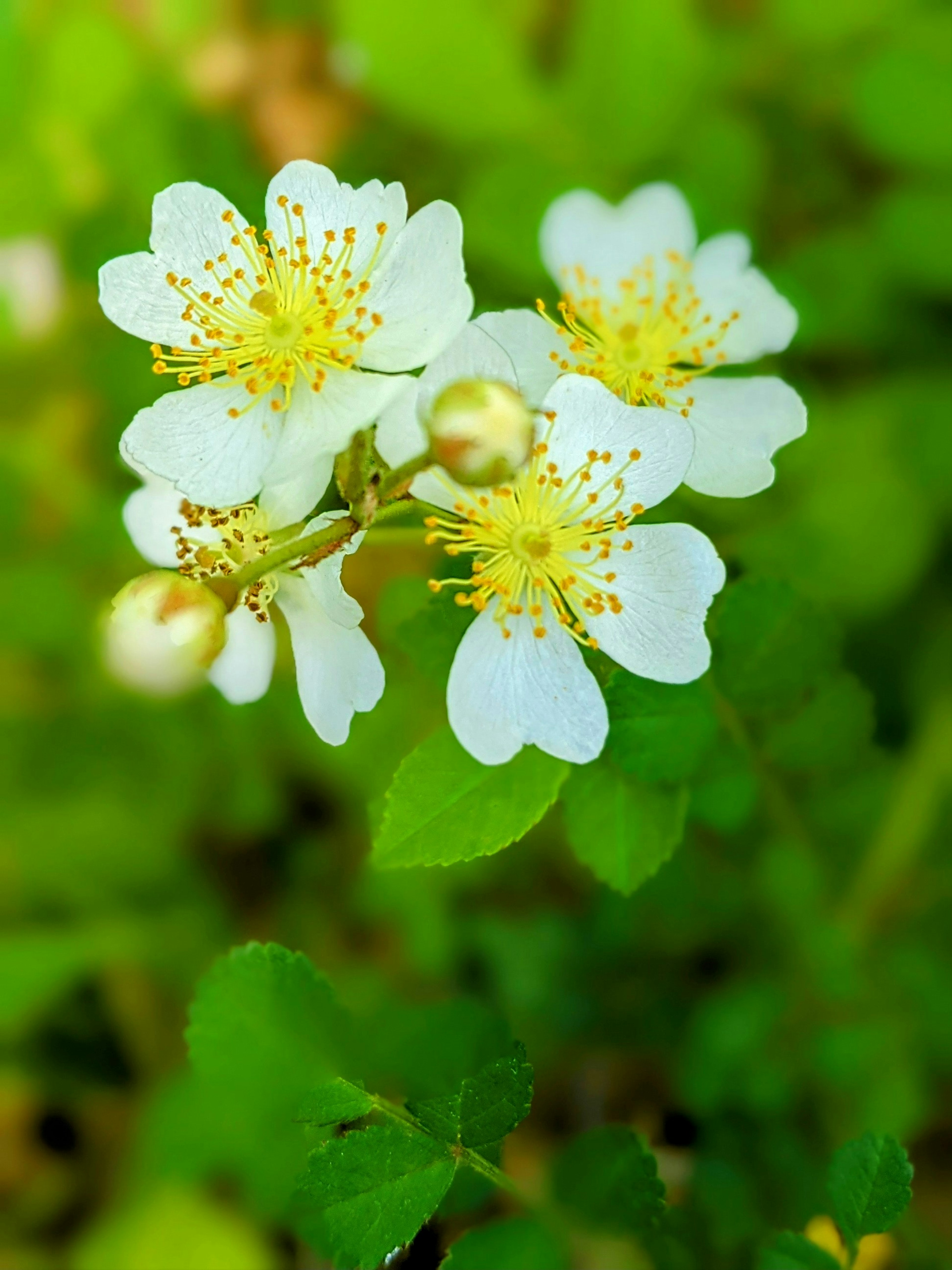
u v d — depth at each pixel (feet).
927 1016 0.70
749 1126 0.68
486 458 0.49
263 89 0.86
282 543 0.54
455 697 0.53
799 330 0.75
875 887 0.70
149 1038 0.80
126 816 0.79
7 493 0.82
